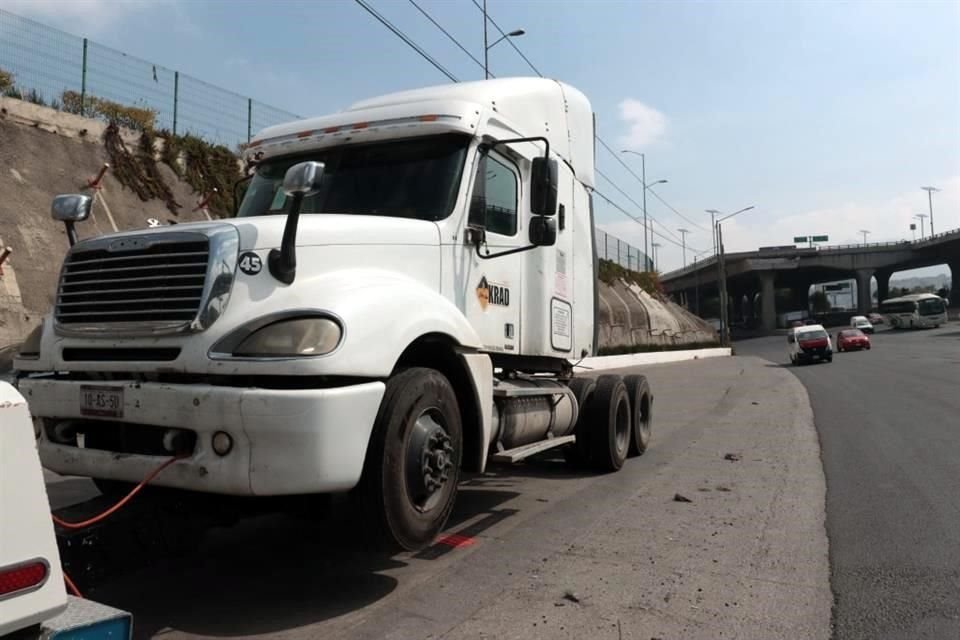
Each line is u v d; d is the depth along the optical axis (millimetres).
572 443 7531
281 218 4312
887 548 5316
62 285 4371
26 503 2348
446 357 4859
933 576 4719
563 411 7160
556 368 7551
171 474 3764
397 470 4125
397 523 4125
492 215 5801
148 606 4203
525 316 6305
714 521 6086
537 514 6324
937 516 6152
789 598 4367
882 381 21484
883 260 97875
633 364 35531
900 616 4098
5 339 12414
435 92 6160
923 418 12414
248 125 20750
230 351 3746
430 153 5465
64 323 4297
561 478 7883
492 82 6469
